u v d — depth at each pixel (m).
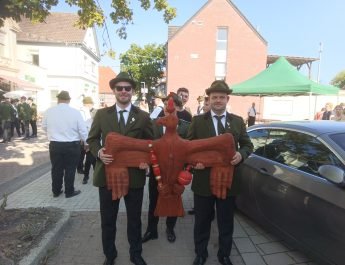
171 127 3.19
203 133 3.43
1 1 4.54
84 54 35.28
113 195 3.20
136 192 3.37
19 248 3.61
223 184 3.24
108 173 3.19
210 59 27.12
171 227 4.28
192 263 3.66
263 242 4.17
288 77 11.95
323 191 3.21
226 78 27.38
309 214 3.32
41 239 3.87
